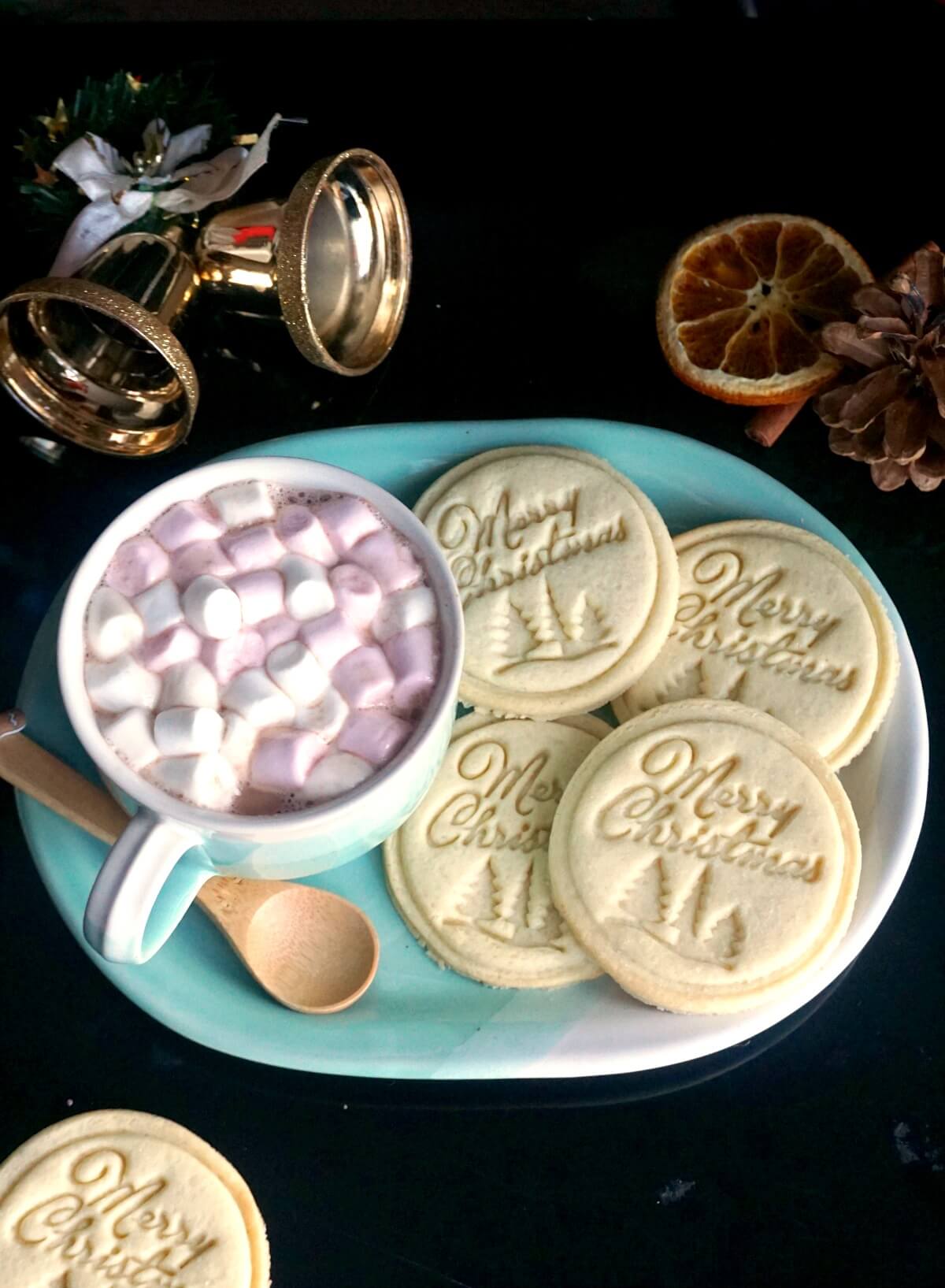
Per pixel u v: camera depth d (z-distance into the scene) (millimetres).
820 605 348
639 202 406
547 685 340
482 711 345
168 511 302
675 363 381
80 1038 333
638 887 318
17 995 337
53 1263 300
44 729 343
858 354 362
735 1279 316
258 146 356
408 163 408
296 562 293
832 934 312
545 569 349
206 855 286
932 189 406
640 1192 323
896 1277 316
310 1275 314
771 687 341
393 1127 327
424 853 332
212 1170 312
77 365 382
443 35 421
